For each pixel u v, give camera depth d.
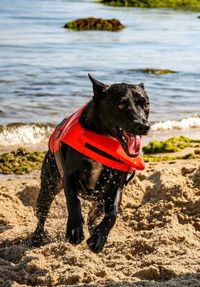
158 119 15.36
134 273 5.57
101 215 7.32
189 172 8.72
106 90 5.79
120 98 5.66
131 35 35.81
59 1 70.06
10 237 7.13
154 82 20.44
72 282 5.55
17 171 10.80
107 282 5.33
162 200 7.64
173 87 19.64
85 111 5.96
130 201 7.88
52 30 37.06
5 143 12.88
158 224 7.14
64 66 22.77
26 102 16.44
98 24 39.09
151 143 12.38
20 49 27.16
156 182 8.46
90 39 32.88
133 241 6.38
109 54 26.91
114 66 23.44
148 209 7.55
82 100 17.02
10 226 7.57
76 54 26.44
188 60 25.97
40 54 25.84
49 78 20.05
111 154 5.72
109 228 5.77
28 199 8.48
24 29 36.66
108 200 6.00
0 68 21.66
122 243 6.45
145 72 22.27
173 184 8.05
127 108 5.66
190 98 18.02
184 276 5.40
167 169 8.71
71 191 5.81
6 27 37.34
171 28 40.66
